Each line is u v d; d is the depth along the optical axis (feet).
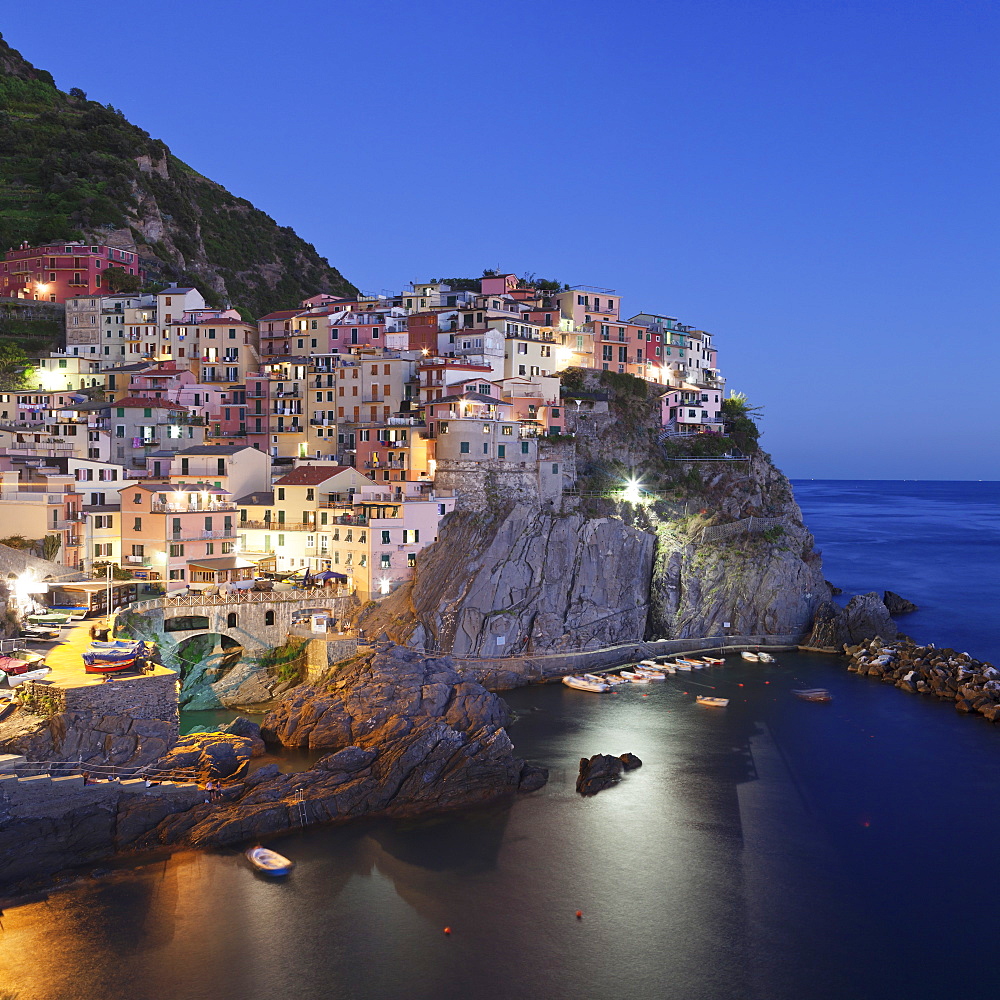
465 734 256.93
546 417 433.48
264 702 307.37
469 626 341.21
